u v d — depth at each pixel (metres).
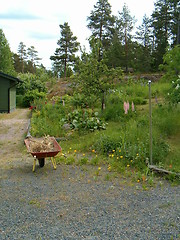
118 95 13.99
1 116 16.19
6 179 5.31
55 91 28.62
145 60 35.00
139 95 15.73
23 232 3.26
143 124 9.03
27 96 23.69
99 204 4.06
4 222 3.52
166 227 3.37
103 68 12.39
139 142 6.91
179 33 28.36
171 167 5.67
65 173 5.65
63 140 8.79
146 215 3.69
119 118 10.94
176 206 3.98
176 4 37.72
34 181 5.16
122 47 36.28
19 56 72.56
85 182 5.07
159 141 7.18
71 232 3.25
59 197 4.35
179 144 7.48
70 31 45.06
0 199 4.29
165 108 10.59
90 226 3.39
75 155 7.07
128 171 5.71
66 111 13.30
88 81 12.31
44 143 6.26
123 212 3.79
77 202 4.14
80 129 9.31
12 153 7.64
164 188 4.74
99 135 8.23
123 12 37.12
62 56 44.91
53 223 3.48
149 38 41.75
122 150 6.61
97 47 12.77
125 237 3.14
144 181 5.07
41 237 3.14
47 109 15.45
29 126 11.25
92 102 12.66
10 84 18.70
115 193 4.50
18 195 4.45
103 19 37.12
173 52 11.70
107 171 5.73
